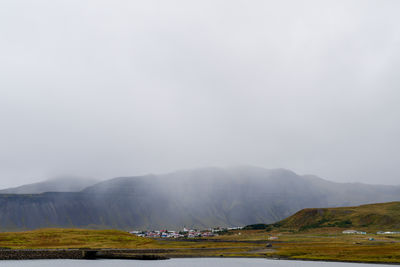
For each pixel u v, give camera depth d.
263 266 172.12
